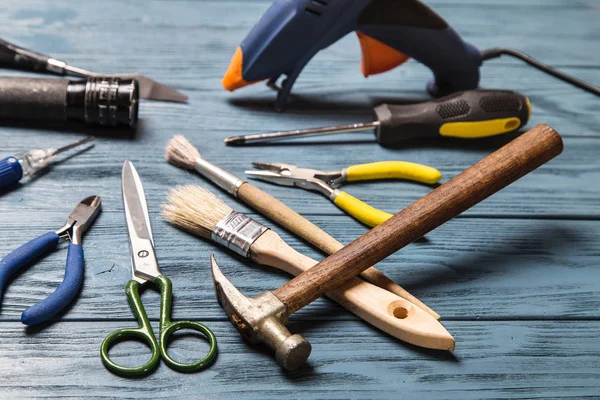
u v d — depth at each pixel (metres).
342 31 0.83
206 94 0.87
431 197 0.68
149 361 0.63
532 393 0.64
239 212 0.72
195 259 0.71
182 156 0.78
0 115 0.81
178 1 1.00
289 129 0.84
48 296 0.66
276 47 0.82
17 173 0.75
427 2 1.04
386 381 0.64
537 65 0.91
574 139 0.85
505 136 0.85
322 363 0.65
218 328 0.66
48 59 0.87
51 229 0.72
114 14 0.96
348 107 0.88
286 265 0.69
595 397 0.64
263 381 0.64
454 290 0.70
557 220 0.76
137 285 0.67
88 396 0.62
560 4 1.05
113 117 0.80
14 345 0.65
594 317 0.69
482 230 0.75
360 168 0.78
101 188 0.76
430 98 0.90
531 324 0.68
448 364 0.65
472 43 0.97
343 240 0.74
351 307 0.67
